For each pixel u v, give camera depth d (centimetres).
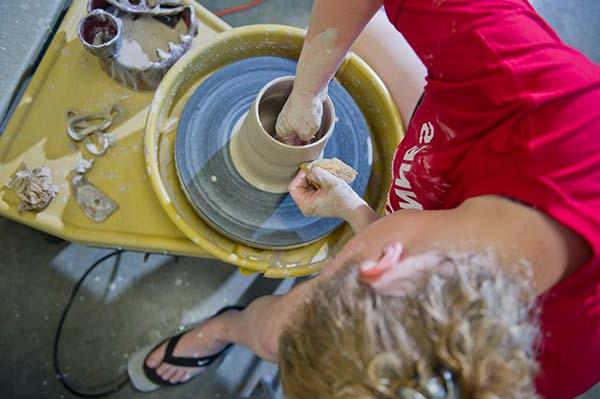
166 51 133
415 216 65
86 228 126
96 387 158
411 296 51
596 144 62
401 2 74
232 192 126
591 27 204
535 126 63
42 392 155
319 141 108
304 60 92
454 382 47
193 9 134
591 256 60
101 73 135
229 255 123
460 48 70
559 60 67
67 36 135
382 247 64
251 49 141
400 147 93
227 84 132
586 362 73
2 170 126
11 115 139
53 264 161
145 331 163
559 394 78
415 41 76
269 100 116
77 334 159
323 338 52
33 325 157
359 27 85
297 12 191
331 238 137
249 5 187
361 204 98
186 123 128
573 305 66
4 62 124
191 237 121
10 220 160
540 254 59
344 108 136
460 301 49
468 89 70
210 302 168
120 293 164
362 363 48
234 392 165
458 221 62
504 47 68
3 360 154
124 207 129
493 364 47
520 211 60
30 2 123
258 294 171
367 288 53
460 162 71
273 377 167
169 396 161
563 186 60
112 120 133
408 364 47
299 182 110
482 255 55
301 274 125
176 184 132
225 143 129
